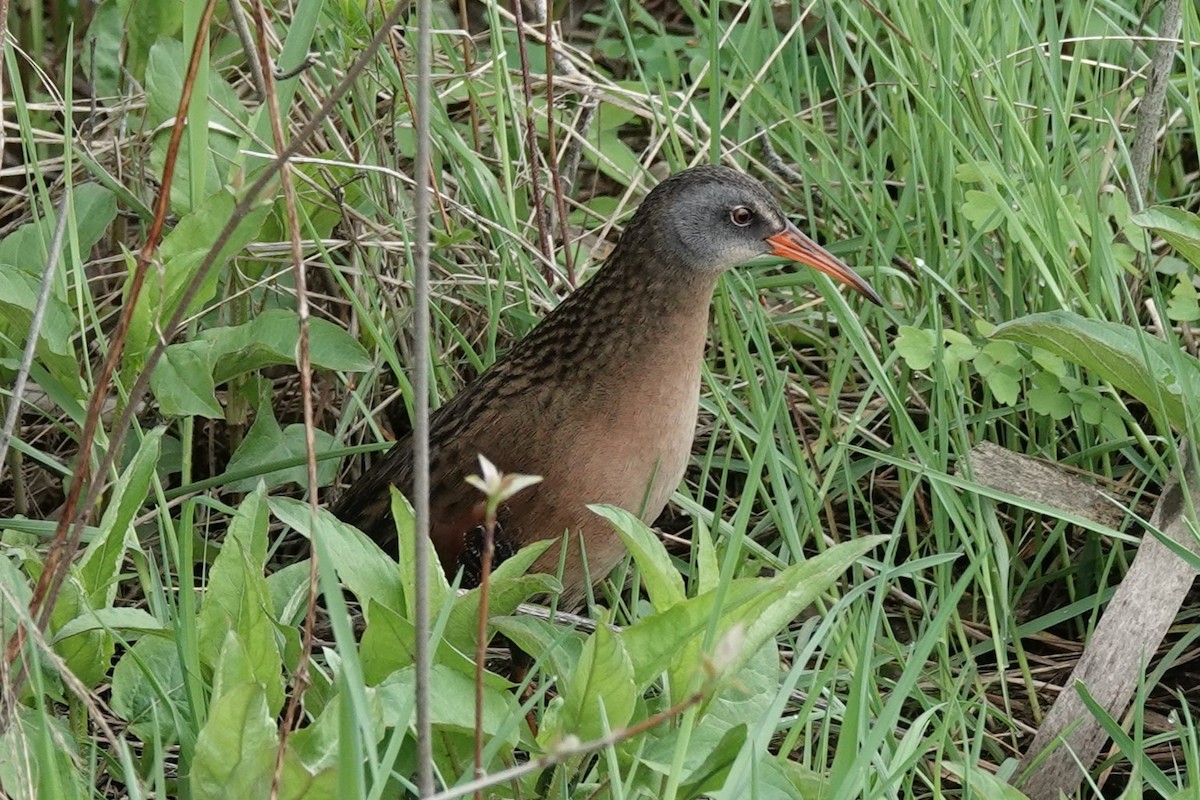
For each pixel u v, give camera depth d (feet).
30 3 32.24
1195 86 29.32
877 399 29.81
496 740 16.55
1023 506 24.08
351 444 29.63
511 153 32.32
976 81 30.63
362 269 28.04
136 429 24.20
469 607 18.86
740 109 33.17
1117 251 27.96
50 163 29.14
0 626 17.52
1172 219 23.48
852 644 23.21
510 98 29.71
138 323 22.86
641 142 35.27
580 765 18.98
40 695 16.65
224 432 30.01
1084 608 25.90
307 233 28.40
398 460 25.86
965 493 26.37
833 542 26.96
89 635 19.07
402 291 29.19
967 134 30.01
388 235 28.94
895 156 31.99
